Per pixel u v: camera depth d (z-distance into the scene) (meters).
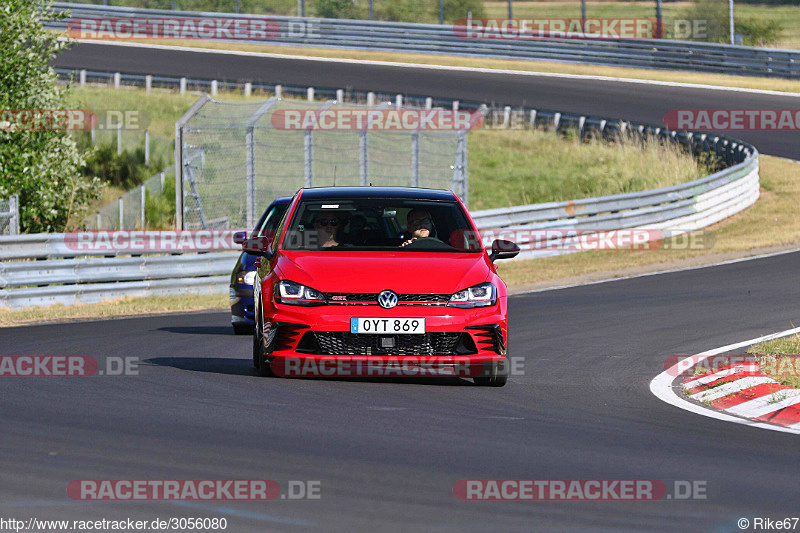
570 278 69.69
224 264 67.06
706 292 60.16
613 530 17.84
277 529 17.44
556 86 146.50
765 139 128.25
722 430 26.89
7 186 77.88
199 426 25.22
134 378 32.22
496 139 129.00
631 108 134.00
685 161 114.06
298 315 30.73
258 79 145.00
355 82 145.12
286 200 42.34
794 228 90.31
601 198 85.75
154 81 140.88
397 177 106.69
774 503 19.77
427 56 166.00
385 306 30.56
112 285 60.62
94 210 98.75
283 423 25.78
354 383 32.06
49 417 25.97
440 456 22.81
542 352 40.44
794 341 41.47
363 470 21.33
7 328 46.25
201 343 41.50
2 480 20.00
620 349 41.25
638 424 27.39
